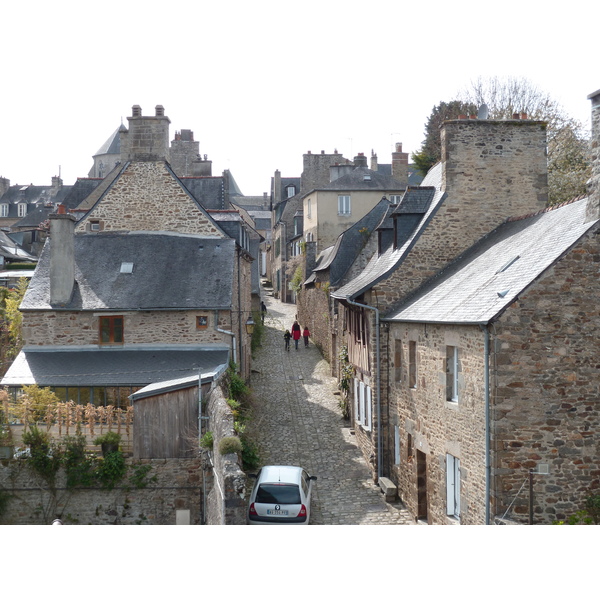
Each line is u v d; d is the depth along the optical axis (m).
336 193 40.94
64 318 19.42
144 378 17.55
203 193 29.39
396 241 17.77
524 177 16.77
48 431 14.64
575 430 10.47
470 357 11.15
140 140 22.23
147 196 22.00
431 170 20.52
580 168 31.50
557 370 10.47
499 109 39.22
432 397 12.93
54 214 19.47
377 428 16.08
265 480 12.85
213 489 12.59
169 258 20.97
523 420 10.40
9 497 14.37
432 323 12.59
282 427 20.16
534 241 12.61
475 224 16.64
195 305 19.36
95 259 20.98
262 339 34.78
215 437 12.56
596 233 10.60
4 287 29.97
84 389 17.38
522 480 10.37
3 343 25.22
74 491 14.41
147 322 19.55
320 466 17.03
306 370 27.84
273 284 58.53
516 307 10.43
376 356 16.27
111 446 14.54
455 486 12.09
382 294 16.38
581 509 10.38
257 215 78.00
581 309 10.54
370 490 15.54
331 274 26.30
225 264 20.69
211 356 19.02
